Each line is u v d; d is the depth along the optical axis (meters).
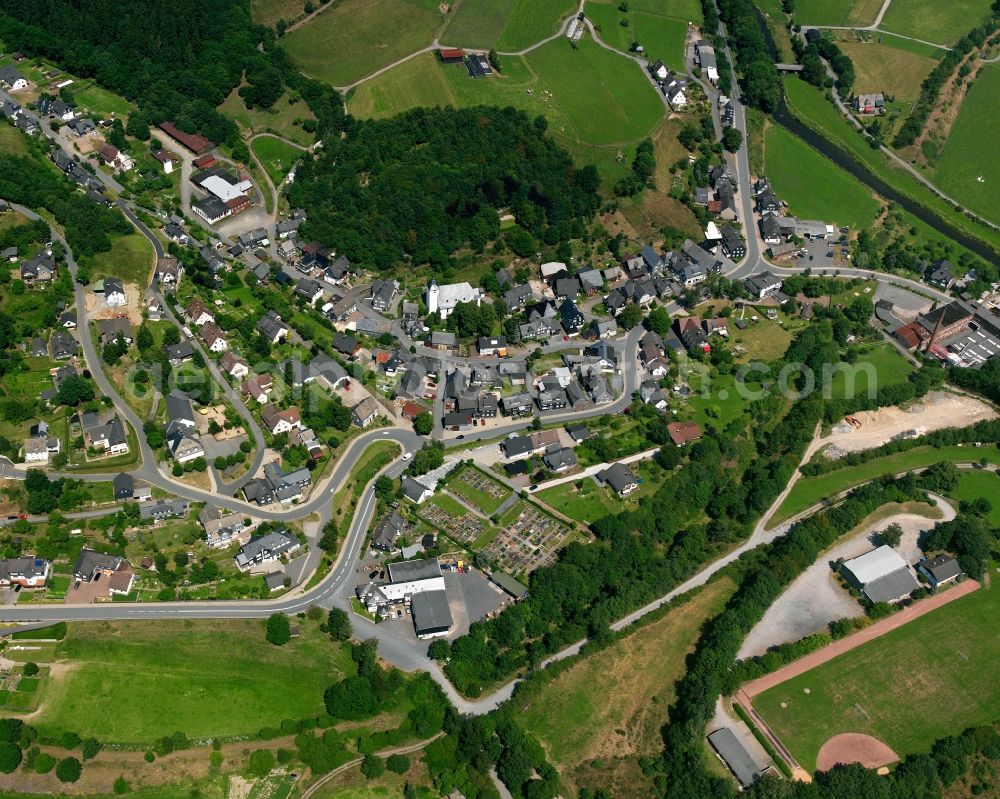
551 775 195.25
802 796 191.00
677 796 191.25
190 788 193.25
